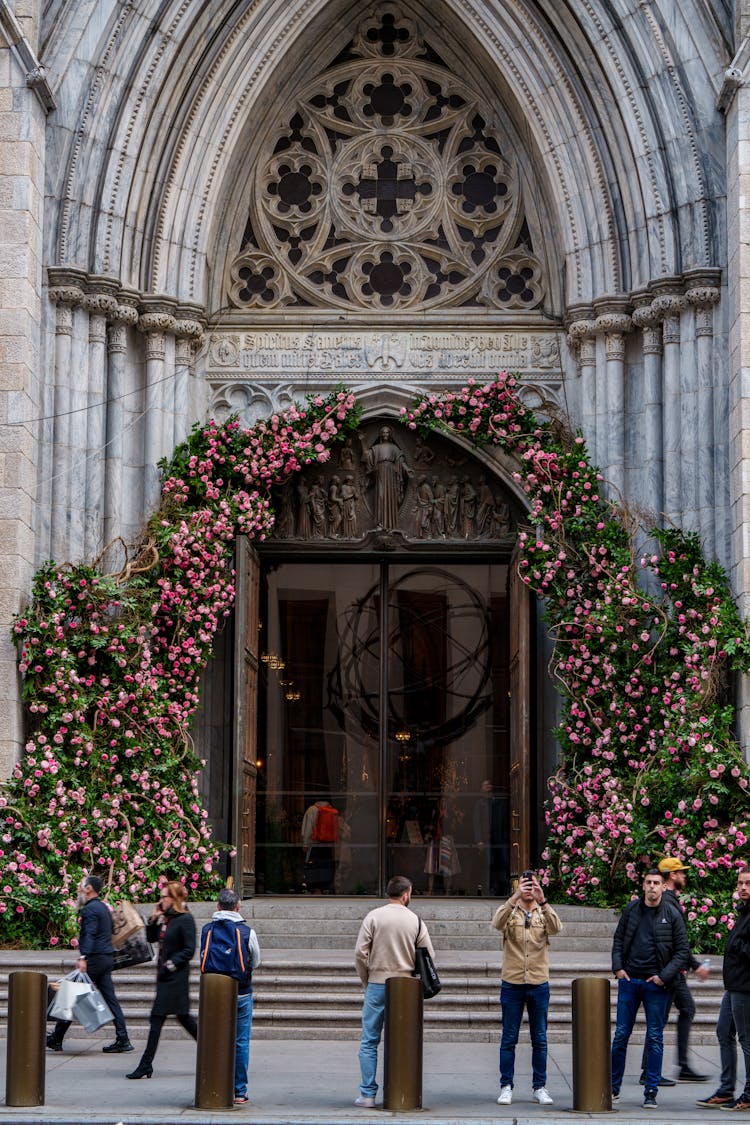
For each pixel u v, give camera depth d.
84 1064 12.35
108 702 17.94
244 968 10.80
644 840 17.55
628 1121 10.11
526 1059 13.09
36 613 17.64
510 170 20.95
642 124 19.09
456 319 20.55
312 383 20.45
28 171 18.06
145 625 18.48
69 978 12.06
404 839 20.75
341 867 20.73
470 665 20.97
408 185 21.11
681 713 17.52
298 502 20.47
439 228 21.00
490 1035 13.97
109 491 19.11
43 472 18.41
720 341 18.56
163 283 19.69
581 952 16.61
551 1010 14.27
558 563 19.02
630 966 11.08
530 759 19.67
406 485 20.59
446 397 20.00
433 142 21.11
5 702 17.28
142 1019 14.02
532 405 20.39
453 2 19.98
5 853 16.86
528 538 19.30
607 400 19.58
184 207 19.81
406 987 10.59
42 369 18.53
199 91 19.73
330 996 14.30
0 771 17.19
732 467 18.00
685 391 18.78
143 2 19.11
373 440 20.70
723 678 17.61
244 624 19.12
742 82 18.00
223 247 20.84
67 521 18.48
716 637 17.33
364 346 20.56
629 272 19.50
